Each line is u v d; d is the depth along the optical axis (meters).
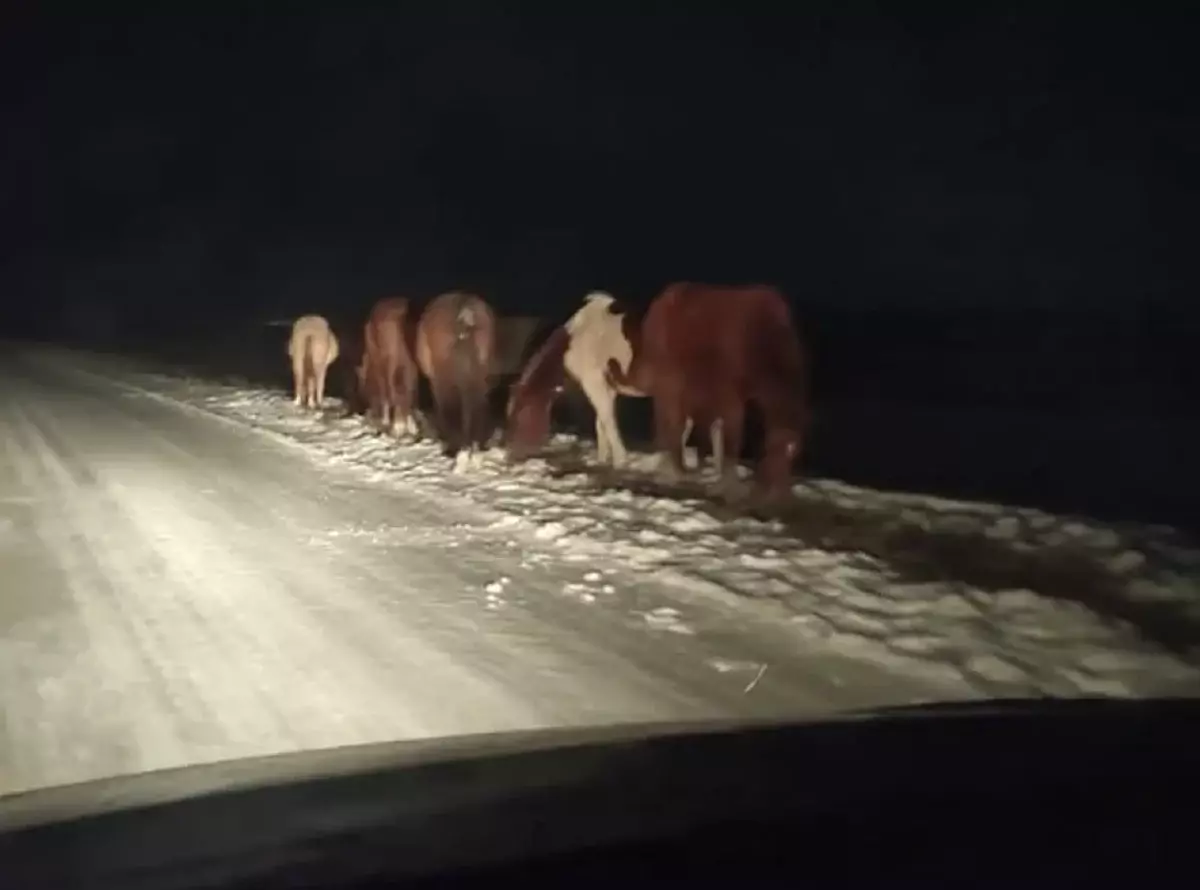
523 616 9.58
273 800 4.57
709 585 10.41
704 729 5.43
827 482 15.70
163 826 4.33
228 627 9.29
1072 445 19.06
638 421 22.83
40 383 33.97
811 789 4.24
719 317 14.45
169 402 28.27
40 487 15.93
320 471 17.31
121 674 8.16
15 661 8.46
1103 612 9.46
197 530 12.99
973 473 17.08
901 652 8.50
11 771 6.48
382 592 10.35
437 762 5.00
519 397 17.27
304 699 7.60
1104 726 4.99
